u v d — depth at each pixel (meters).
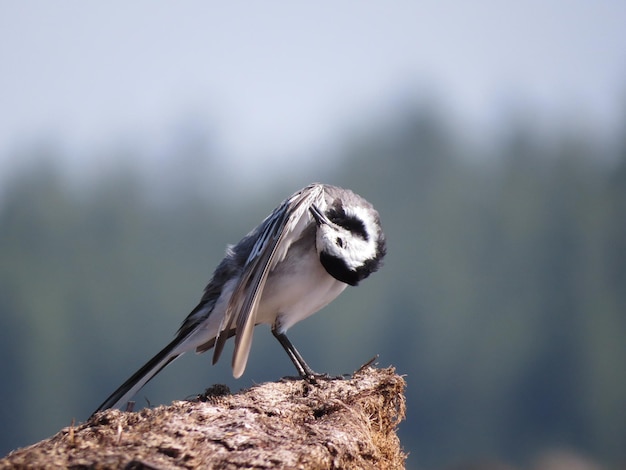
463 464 48.97
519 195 60.88
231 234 66.44
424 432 50.72
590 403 51.28
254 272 7.04
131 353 57.72
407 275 56.25
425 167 65.88
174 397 44.31
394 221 62.84
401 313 53.97
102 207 65.31
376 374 7.07
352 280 7.39
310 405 6.46
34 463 5.33
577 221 58.97
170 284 61.91
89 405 54.50
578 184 61.25
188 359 44.47
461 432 50.69
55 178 66.81
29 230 64.00
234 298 7.03
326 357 51.06
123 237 63.88
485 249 58.81
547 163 63.28
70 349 55.53
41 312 56.00
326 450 5.82
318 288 7.50
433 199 63.50
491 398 51.62
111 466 5.29
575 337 54.06
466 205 62.50
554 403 51.72
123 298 60.41
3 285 58.19
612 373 52.06
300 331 51.25
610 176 62.00
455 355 52.81
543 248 58.31
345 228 7.46
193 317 7.78
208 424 5.89
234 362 6.68
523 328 54.44
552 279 57.09
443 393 51.69
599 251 58.06
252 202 68.31
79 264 61.50
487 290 56.84
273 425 6.06
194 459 5.52
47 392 53.19
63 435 5.75
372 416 6.70
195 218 66.75
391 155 67.62
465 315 54.72
